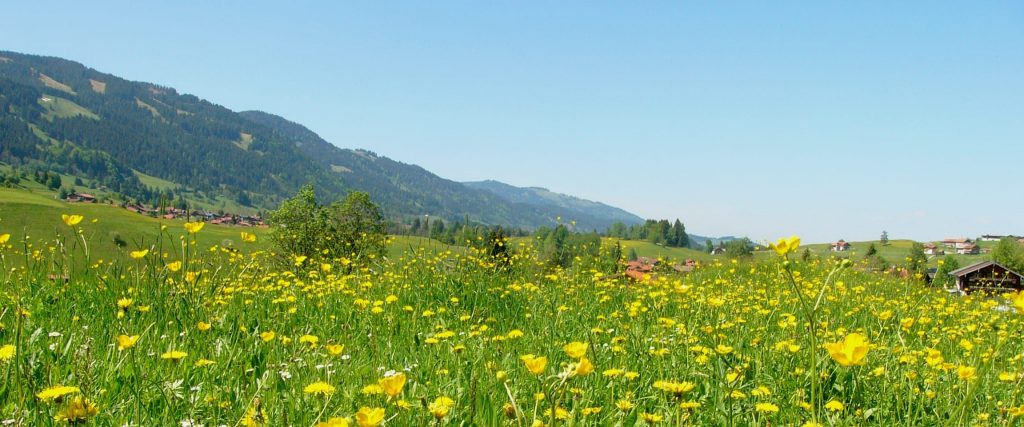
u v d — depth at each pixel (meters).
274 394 3.80
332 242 16.61
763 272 12.17
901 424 3.98
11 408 3.30
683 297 7.80
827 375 4.44
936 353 4.26
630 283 11.20
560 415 3.39
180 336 5.28
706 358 4.54
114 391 3.85
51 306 6.09
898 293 11.99
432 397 3.96
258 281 8.83
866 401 4.37
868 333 6.61
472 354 5.07
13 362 3.70
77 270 7.11
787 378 4.65
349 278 9.51
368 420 2.38
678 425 3.18
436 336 5.32
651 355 5.01
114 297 6.24
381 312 6.68
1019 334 6.50
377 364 4.82
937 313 8.60
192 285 6.28
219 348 4.86
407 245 11.62
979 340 6.17
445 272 9.94
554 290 9.52
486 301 8.59
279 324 6.31
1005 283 15.85
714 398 4.09
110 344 4.45
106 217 86.00
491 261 11.36
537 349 5.41
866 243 128.38
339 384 4.05
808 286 10.52
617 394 4.15
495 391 4.00
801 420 3.87
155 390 3.81
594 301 8.97
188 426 3.32
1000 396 4.40
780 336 6.23
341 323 6.40
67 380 3.85
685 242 162.00
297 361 4.36
